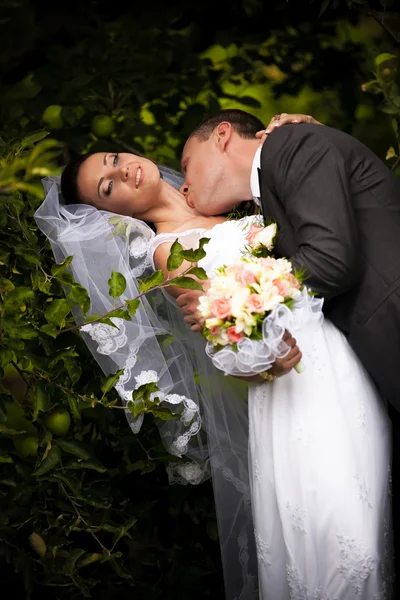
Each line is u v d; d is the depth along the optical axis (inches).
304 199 122.8
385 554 126.6
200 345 141.3
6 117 164.1
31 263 132.6
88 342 136.2
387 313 123.4
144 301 139.0
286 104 177.8
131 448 146.7
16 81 166.9
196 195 143.6
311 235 121.3
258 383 128.4
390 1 157.4
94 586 151.4
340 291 122.5
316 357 125.1
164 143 168.7
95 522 140.6
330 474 122.3
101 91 163.3
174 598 152.5
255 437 129.0
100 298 136.2
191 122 168.2
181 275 122.6
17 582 149.6
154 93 167.2
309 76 174.2
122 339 134.4
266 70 174.2
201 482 145.6
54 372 129.1
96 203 144.8
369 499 123.9
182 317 141.7
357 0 156.0
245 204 143.7
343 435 123.6
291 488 124.2
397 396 125.6
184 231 141.4
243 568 143.2
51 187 140.6
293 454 124.1
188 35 170.1
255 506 129.3
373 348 124.6
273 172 126.3
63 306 124.6
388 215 127.0
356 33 174.4
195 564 154.3
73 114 159.3
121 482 152.6
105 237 137.8
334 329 128.3
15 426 136.9
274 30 172.4
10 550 139.4
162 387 136.4
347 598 122.4
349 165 127.7
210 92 171.9
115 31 167.3
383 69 157.6
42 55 167.2
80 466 133.5
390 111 156.6
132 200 143.6
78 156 158.4
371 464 125.6
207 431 141.2
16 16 166.1
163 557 153.7
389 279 124.0
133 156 145.3
